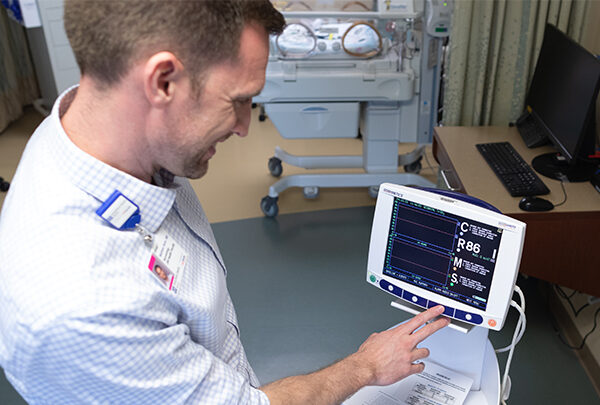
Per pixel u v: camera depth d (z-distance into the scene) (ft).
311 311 8.83
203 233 3.16
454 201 3.82
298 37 9.89
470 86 10.03
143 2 2.05
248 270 9.80
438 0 9.36
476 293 3.86
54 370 2.19
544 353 7.83
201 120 2.38
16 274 2.17
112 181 2.43
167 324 2.52
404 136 11.14
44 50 14.75
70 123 2.43
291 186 11.96
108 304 2.19
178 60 2.18
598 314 7.72
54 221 2.26
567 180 7.50
